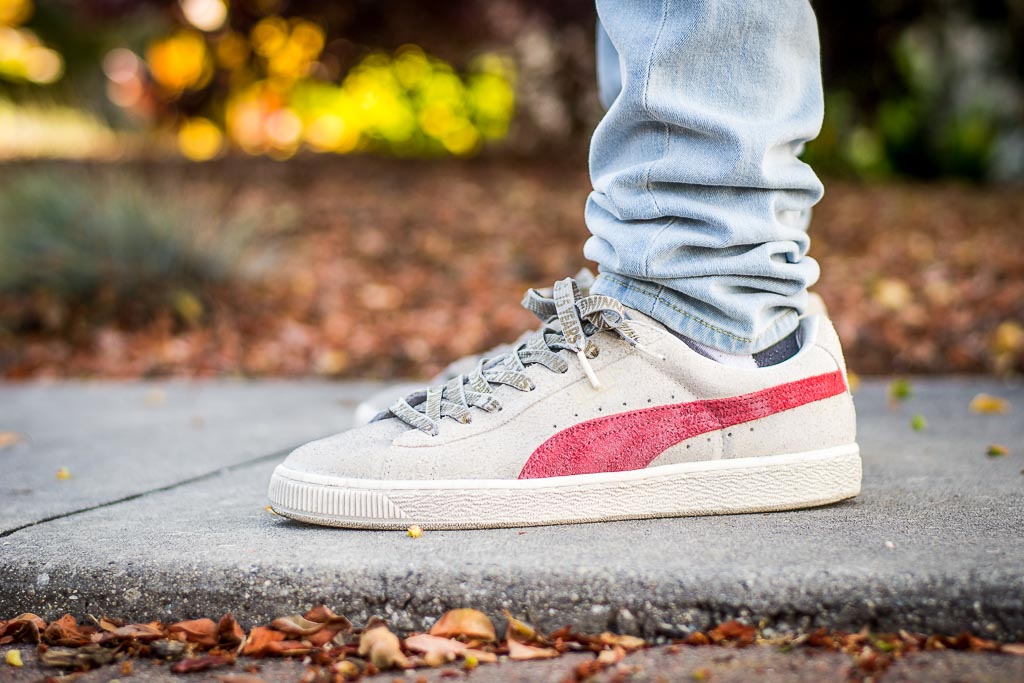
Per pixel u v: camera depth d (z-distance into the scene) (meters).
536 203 3.33
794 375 0.89
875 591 0.78
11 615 0.84
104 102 5.66
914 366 1.83
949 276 2.44
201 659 0.79
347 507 0.87
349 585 0.81
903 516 0.88
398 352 2.07
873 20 4.57
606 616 0.79
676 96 0.87
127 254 2.29
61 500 0.99
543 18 4.02
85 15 4.39
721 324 0.89
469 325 2.21
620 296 0.89
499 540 0.84
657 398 0.88
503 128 5.56
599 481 0.87
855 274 2.52
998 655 0.76
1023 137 5.26
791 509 0.89
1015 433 1.18
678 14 0.87
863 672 0.74
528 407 0.88
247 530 0.88
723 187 0.87
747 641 0.78
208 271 2.36
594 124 4.46
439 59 4.84
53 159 3.91
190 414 1.41
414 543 0.84
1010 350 1.83
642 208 0.87
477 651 0.78
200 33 4.77
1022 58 5.16
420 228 2.99
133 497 0.99
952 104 5.35
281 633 0.80
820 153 5.18
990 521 0.86
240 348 2.12
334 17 4.33
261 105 5.40
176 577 0.83
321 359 2.03
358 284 2.52
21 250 2.30
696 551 0.82
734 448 0.89
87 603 0.83
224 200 3.20
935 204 3.63
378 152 4.94
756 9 0.87
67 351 2.10
